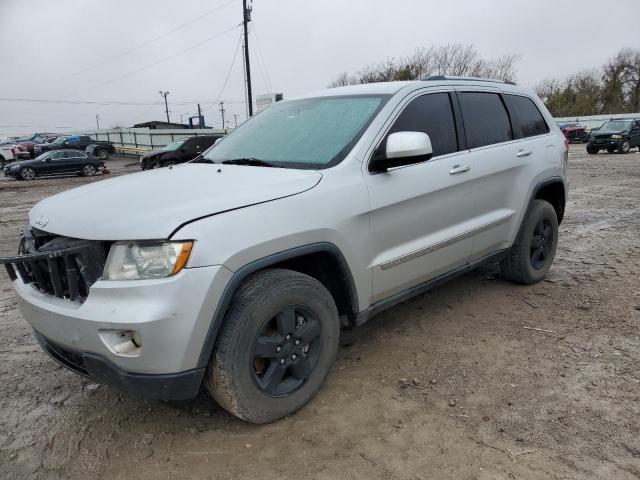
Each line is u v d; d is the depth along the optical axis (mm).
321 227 2777
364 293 3129
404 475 2404
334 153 3148
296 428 2775
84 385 3332
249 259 2490
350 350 3682
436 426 2756
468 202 3812
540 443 2578
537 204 4641
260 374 2744
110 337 2332
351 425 2791
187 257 2309
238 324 2484
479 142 4008
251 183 2756
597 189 11484
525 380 3176
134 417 2953
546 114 4953
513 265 4633
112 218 2428
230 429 2797
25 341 4039
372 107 3416
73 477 2486
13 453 2666
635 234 6879
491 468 2420
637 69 64125
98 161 25281
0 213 11922
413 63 44281
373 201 3068
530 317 4129
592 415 2787
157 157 21422
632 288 4723
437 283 3764
